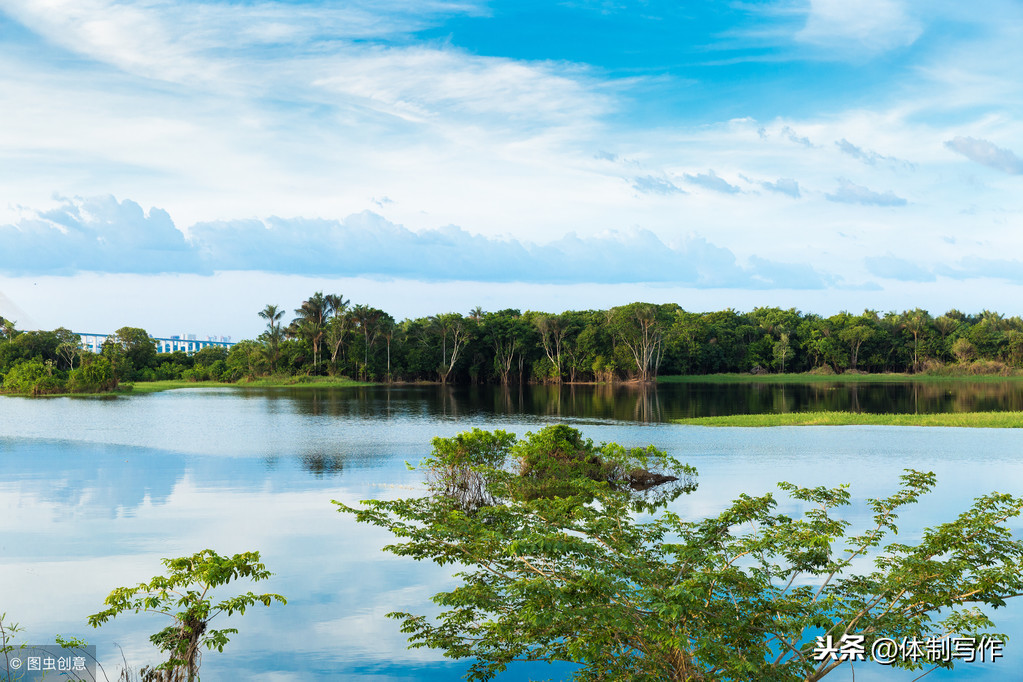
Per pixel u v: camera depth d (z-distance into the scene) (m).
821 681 9.13
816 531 8.65
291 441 37.12
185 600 7.62
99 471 26.53
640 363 126.94
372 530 17.05
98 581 13.07
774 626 7.61
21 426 46.16
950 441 34.44
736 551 8.29
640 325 126.25
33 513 19.00
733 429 41.72
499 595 8.05
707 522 8.91
